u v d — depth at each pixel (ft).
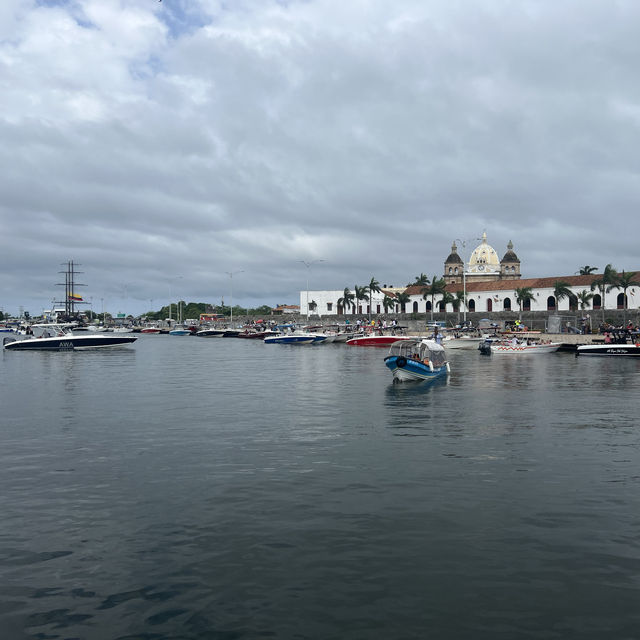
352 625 37.52
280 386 154.92
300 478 67.56
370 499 60.18
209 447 82.94
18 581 43.32
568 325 402.93
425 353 172.96
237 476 68.44
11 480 67.10
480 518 54.80
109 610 39.42
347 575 43.78
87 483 65.98
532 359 254.06
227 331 547.90
